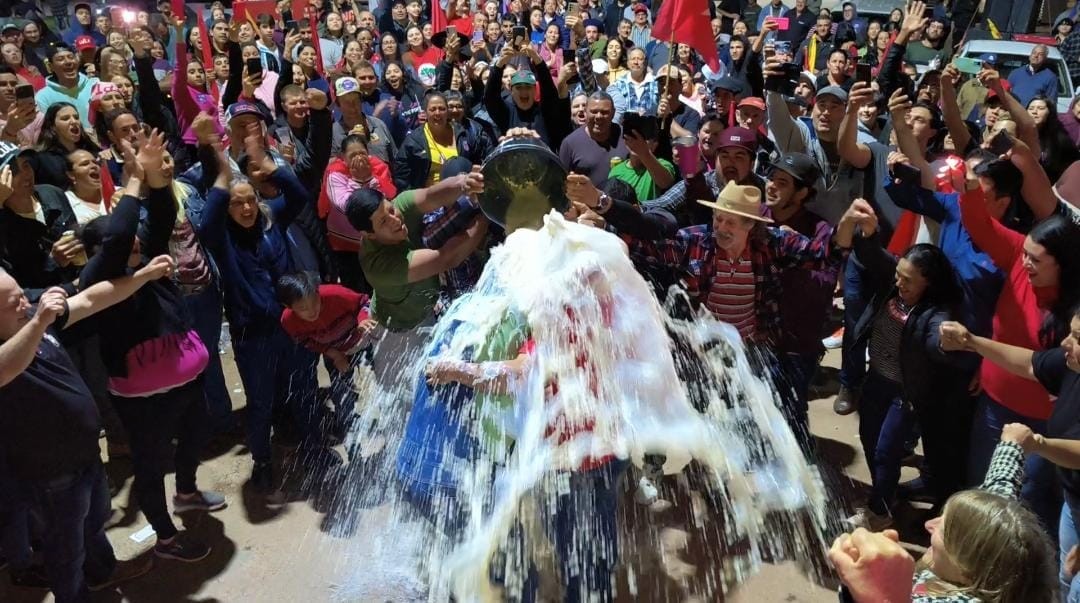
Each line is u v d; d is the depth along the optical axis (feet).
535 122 21.66
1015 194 12.82
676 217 14.76
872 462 13.25
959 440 12.55
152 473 12.31
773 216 13.41
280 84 23.68
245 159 15.39
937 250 11.88
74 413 10.04
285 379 14.79
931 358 11.90
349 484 14.37
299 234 17.26
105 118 17.97
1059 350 9.83
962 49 35.83
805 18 49.44
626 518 13.16
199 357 12.44
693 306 12.70
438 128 20.98
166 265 10.93
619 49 33.83
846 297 16.47
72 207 14.74
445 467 9.82
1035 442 8.62
